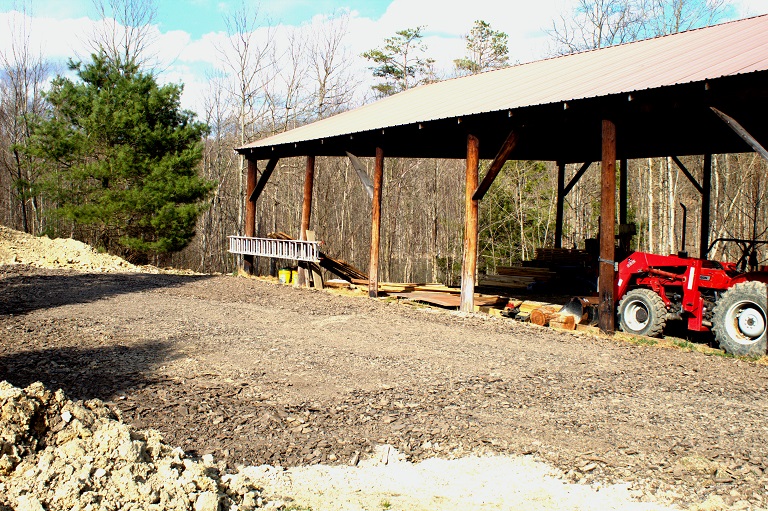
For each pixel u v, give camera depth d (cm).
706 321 984
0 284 1536
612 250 1060
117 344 882
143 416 567
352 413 588
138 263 2947
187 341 912
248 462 476
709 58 1048
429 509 402
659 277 1062
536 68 1684
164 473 394
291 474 457
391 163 3781
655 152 1728
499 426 555
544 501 414
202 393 640
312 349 874
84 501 350
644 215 3300
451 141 1570
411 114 1522
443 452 499
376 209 1570
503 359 827
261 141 2170
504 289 1867
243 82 3647
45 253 2195
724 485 431
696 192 3053
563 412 595
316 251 1734
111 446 402
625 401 633
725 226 2600
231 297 1445
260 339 941
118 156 2586
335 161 3978
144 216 2689
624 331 1056
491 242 3359
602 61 1420
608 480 443
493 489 433
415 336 993
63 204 2838
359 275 1947
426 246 4191
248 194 2152
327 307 1321
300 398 633
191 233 2734
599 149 1731
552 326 1130
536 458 484
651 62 1194
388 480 449
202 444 507
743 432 537
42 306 1234
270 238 1964
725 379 729
